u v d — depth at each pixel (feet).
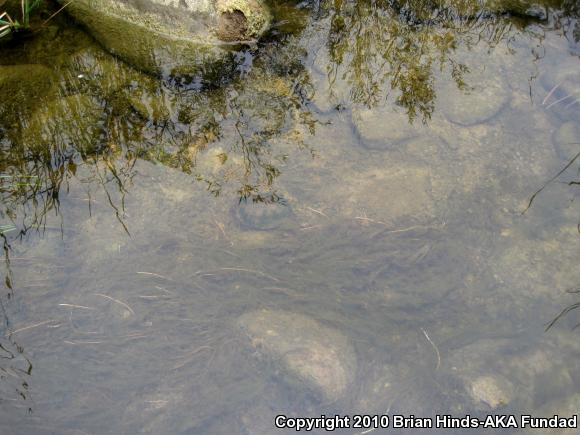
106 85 9.25
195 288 8.35
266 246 8.55
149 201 8.70
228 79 9.33
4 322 8.14
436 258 8.58
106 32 9.42
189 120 9.09
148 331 8.18
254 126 9.09
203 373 8.06
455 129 9.27
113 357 8.07
